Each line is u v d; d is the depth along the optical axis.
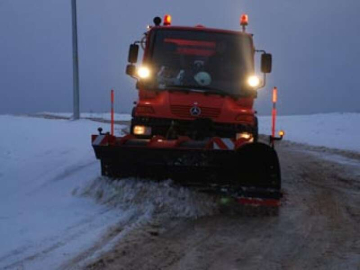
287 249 5.82
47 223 6.52
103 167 7.95
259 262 5.36
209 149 7.07
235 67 9.30
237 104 8.91
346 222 7.10
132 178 7.77
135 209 7.15
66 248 5.57
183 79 9.14
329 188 9.70
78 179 9.45
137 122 8.80
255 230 6.59
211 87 9.09
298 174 11.40
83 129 20.59
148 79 9.13
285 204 8.18
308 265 5.29
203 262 5.31
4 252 5.38
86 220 6.68
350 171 11.91
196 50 9.38
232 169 7.24
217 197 7.39
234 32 9.50
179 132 8.66
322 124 30.30
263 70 9.22
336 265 5.29
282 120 35.44
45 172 10.27
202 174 7.38
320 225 6.91
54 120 26.72
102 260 5.23
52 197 8.04
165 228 6.52
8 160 11.72
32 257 5.26
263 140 20.86
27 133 17.59
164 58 9.37
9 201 7.81
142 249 5.66
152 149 7.32
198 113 8.62
